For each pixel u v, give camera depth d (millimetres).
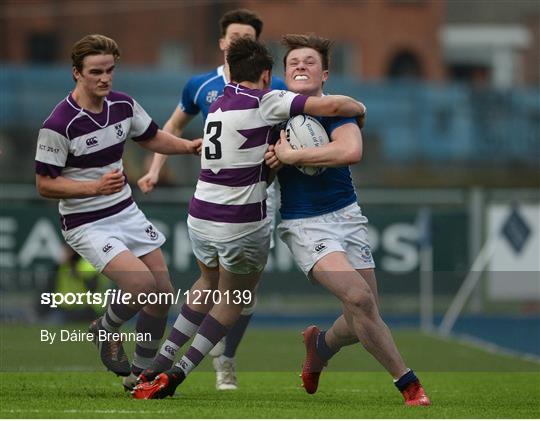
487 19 134875
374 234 54062
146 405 24078
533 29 134250
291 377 33156
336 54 120500
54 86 90125
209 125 24906
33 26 118375
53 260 51625
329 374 34438
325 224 24875
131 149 83188
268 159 24469
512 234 53750
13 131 88875
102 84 24906
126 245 26422
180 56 120125
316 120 24703
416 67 123000
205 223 24969
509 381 32656
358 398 27312
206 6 120188
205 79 30391
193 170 89625
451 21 134125
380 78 121438
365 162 98188
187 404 24516
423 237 52000
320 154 23969
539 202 54250
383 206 56125
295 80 25250
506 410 24281
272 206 28375
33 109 89438
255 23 30188
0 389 27906
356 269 25406
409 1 122375
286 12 118812
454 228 54438
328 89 97250
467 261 54312
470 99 99875
